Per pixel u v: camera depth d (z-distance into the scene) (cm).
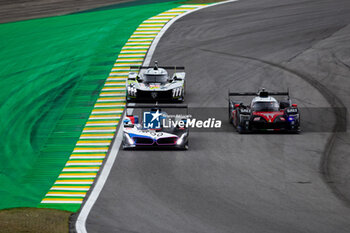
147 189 6069
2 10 17438
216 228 4981
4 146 8031
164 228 5016
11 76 11300
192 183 6194
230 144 7569
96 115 9088
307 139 7725
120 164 6931
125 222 5197
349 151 7206
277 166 6694
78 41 13300
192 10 15762
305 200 5650
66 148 7756
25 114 9331
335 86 10138
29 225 5050
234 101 8750
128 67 11500
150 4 17000
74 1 18412
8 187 6588
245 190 5950
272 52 12050
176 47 12631
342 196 5762
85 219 5316
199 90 10188
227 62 11575
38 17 16025
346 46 12100
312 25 13638
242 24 14075
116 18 15175
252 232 4869
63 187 6394
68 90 10381
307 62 11375
